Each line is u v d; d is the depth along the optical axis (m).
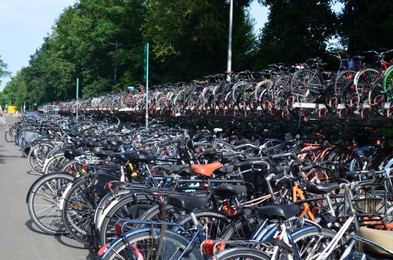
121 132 10.19
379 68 7.94
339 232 3.38
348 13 17.08
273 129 10.36
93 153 6.33
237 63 22.69
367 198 3.69
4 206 7.06
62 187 5.47
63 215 5.08
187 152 6.70
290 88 9.02
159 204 3.88
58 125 14.05
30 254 4.86
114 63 36.25
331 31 17.33
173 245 3.29
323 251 3.32
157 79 28.38
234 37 22.80
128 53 32.28
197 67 23.30
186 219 3.67
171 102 14.28
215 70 23.39
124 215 4.27
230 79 12.01
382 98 7.46
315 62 9.28
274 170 4.13
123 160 5.01
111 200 4.41
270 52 17.75
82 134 9.85
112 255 3.18
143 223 3.33
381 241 2.79
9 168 11.22
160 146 7.71
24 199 7.60
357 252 2.91
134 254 3.11
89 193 5.10
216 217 3.72
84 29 39.00
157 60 27.72
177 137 8.55
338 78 8.34
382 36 14.62
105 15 36.91
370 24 14.96
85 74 39.38
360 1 16.44
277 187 4.04
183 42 23.17
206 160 5.94
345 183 3.70
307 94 9.01
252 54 22.86
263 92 9.86
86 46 38.19
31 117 22.80
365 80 7.97
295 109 9.05
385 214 3.60
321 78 9.09
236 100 10.91
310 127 9.69
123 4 35.00
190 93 13.17
